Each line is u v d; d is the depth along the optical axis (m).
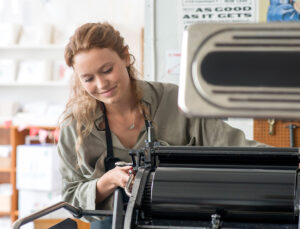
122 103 1.82
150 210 1.21
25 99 6.37
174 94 1.93
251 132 3.31
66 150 1.88
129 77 1.85
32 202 5.36
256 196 1.13
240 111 0.45
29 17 6.28
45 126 5.55
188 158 1.29
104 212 1.44
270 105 0.45
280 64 0.45
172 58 3.29
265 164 1.25
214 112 0.46
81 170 1.86
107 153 1.83
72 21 6.21
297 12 3.15
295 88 0.45
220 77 0.46
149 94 1.89
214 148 1.27
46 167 5.25
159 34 3.29
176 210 1.18
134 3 6.12
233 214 1.16
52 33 6.16
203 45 0.47
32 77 6.07
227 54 0.46
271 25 0.46
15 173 5.61
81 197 1.72
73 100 1.87
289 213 1.12
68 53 1.62
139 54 6.14
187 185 1.19
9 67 6.12
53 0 6.22
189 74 0.47
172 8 3.26
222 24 0.47
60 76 6.07
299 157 1.21
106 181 1.62
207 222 1.19
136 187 1.22
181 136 1.88
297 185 1.14
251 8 3.19
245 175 1.18
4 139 6.04
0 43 6.08
